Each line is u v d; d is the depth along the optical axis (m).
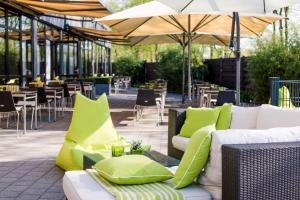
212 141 2.79
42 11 12.98
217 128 5.31
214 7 5.35
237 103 5.82
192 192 2.86
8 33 12.79
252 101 13.45
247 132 2.77
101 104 5.32
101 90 19.73
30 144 7.06
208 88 11.77
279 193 2.46
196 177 3.02
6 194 4.32
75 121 5.25
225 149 2.47
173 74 21.64
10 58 12.99
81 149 5.01
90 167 3.82
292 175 2.49
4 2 11.70
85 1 9.62
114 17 8.55
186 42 14.64
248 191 2.38
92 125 5.21
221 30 11.69
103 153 4.71
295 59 11.43
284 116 4.39
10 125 9.27
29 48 14.67
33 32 14.77
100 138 5.19
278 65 11.68
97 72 28.11
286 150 2.46
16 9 12.93
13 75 13.23
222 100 9.38
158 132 8.52
